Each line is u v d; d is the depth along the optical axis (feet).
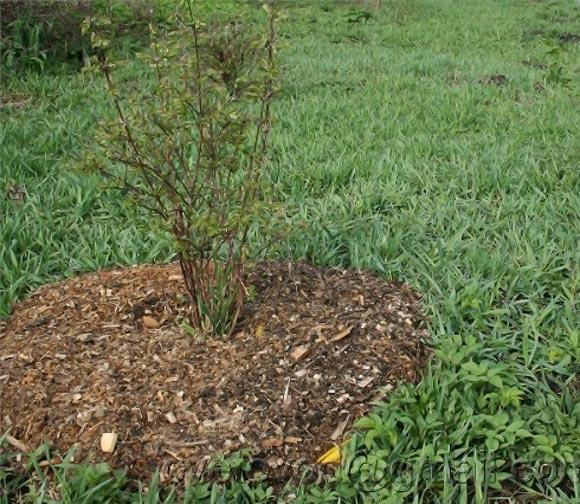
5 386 10.73
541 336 12.05
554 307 12.71
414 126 21.89
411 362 11.21
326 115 22.91
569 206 16.56
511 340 12.01
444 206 16.38
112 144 10.62
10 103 23.52
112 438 9.84
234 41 11.34
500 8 44.37
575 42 36.04
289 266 13.08
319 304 12.20
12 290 13.20
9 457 9.92
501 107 23.59
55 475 9.53
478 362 11.46
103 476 9.46
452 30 37.70
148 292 12.46
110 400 10.31
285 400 10.37
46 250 14.78
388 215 16.24
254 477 9.66
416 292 13.00
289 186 17.84
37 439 10.06
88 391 10.48
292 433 10.05
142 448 9.80
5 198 16.98
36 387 10.62
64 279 14.06
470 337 11.35
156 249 14.49
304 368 10.84
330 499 9.45
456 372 11.21
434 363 11.39
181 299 12.23
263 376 10.67
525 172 17.92
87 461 9.68
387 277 13.56
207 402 10.30
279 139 20.25
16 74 26.20
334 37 35.70
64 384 10.63
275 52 11.03
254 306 12.10
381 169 18.35
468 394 10.59
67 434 10.03
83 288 12.79
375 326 11.68
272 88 10.93
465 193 17.25
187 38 10.54
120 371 10.78
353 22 39.29
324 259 13.96
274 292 12.44
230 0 36.42
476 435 10.08
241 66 10.81
